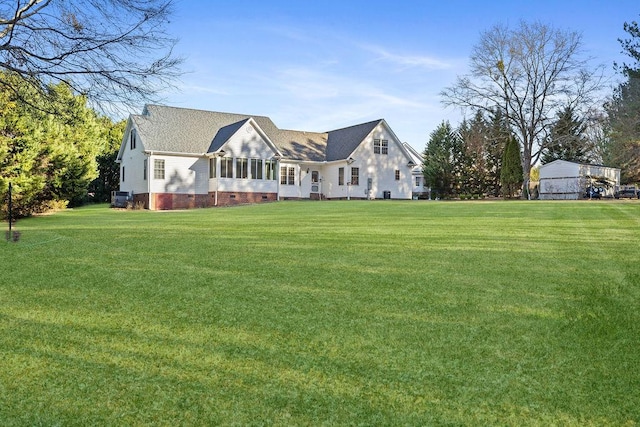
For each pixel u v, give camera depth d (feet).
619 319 11.27
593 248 21.95
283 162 100.07
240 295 13.78
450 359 9.05
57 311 12.18
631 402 7.36
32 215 55.88
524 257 19.77
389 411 7.11
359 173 104.27
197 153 90.38
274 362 8.92
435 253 20.89
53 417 6.93
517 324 11.07
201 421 6.82
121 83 33.71
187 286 14.89
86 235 28.45
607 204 52.65
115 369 8.60
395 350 9.51
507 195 102.99
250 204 75.41
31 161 47.21
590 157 143.54
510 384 8.00
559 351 9.42
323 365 8.78
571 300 13.07
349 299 13.30
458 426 6.69
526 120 111.14
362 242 24.48
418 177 159.84
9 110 42.83
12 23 32.14
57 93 35.70
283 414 7.02
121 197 88.74
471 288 14.51
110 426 6.70
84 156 73.41
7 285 15.03
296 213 48.44
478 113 115.24
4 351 9.44
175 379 8.18
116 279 15.89
